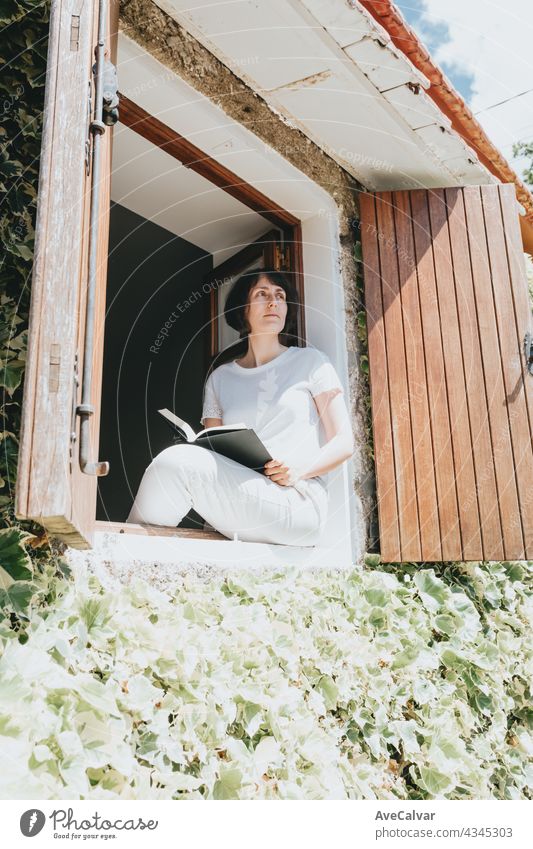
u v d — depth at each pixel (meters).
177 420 2.36
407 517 3.05
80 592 1.71
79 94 1.36
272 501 2.45
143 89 2.61
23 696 1.31
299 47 2.67
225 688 1.89
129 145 3.19
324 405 2.87
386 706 2.47
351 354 3.29
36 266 1.24
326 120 3.17
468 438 3.15
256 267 3.79
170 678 1.79
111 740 1.47
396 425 3.16
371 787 2.24
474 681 2.92
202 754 1.72
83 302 1.41
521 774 2.90
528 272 4.83
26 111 1.88
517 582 3.60
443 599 3.03
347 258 3.43
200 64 2.72
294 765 1.97
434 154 3.40
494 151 3.66
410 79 2.81
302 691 2.20
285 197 3.39
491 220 3.42
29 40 1.91
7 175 1.81
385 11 2.72
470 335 3.27
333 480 3.11
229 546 2.38
